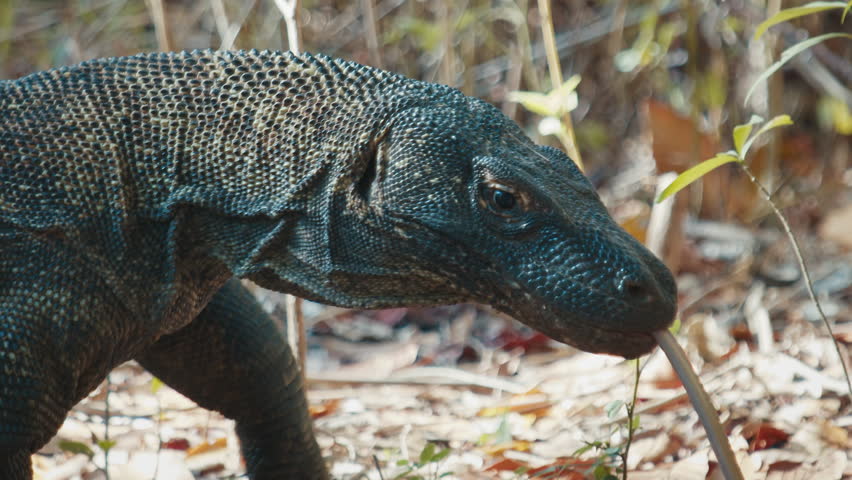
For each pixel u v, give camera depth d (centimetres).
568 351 1106
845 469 711
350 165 549
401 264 545
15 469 531
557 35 1647
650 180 1502
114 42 1609
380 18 1577
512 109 1520
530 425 873
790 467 723
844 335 959
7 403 521
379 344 1226
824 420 776
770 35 1391
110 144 566
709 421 498
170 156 570
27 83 579
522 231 520
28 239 542
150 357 648
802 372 870
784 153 1527
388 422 911
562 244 516
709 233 1366
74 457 816
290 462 688
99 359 561
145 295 570
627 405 636
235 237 571
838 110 1436
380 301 555
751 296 1162
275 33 1480
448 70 1323
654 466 757
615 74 1609
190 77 582
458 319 1272
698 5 1502
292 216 559
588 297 509
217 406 673
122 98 575
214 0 1255
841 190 1449
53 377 538
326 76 573
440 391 1012
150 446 850
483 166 528
